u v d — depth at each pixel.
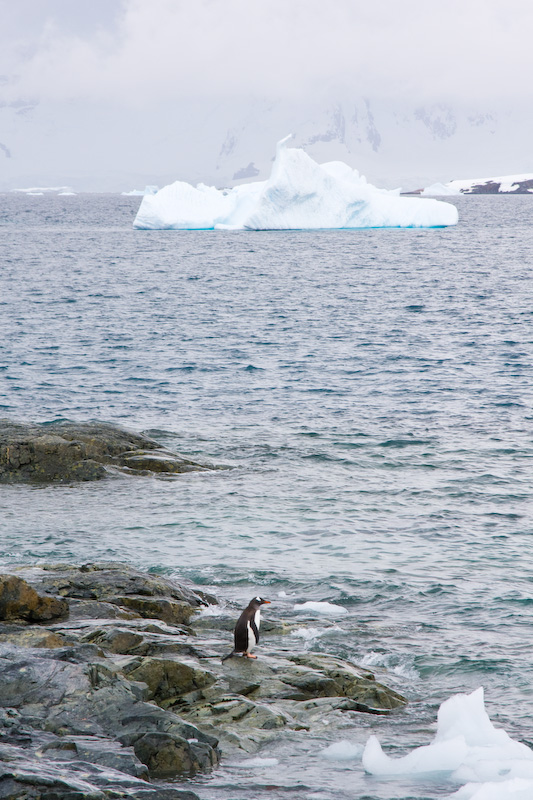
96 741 31.56
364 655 45.69
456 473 85.50
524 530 68.69
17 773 26.98
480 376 136.12
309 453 93.62
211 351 159.75
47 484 85.38
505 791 28.25
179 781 30.06
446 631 49.22
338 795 29.25
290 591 56.94
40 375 136.75
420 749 32.62
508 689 41.25
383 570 60.19
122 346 164.25
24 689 35.59
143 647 42.84
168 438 100.00
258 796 28.94
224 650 44.34
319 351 159.62
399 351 159.25
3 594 47.12
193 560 62.84
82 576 54.59
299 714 37.06
